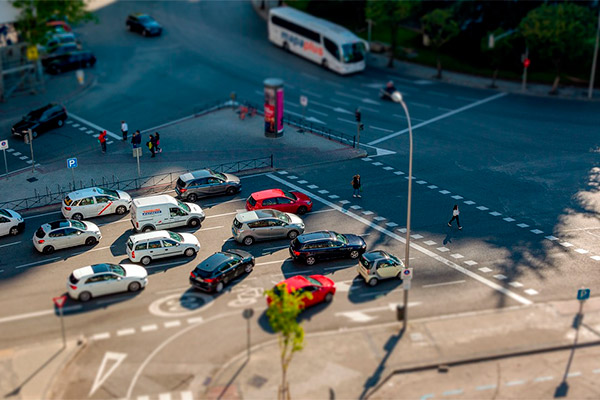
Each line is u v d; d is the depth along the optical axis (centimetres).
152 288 4062
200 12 10069
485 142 6341
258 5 10462
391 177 5628
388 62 8581
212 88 7581
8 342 3544
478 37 8562
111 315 3794
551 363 3441
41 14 7069
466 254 4472
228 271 4062
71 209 4850
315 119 6844
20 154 6006
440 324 3722
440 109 7162
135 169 5722
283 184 5509
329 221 4906
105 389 3219
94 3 10156
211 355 3466
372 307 3884
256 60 8444
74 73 7881
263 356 3456
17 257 4422
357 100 7356
